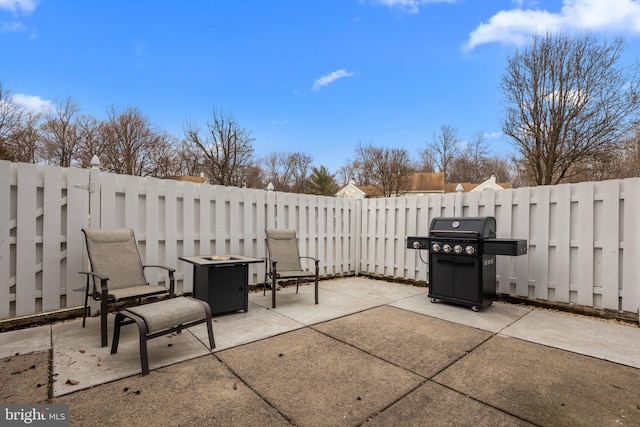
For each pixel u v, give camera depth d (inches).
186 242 194.5
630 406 86.3
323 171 1540.4
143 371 100.7
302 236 253.4
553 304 182.5
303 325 152.0
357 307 184.2
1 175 141.9
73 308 159.6
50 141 922.1
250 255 222.7
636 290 157.9
